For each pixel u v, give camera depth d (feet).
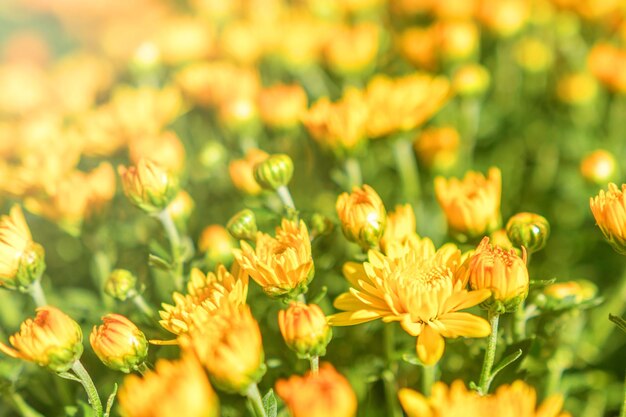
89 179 1.51
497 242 1.35
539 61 2.12
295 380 1.14
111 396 1.25
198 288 1.28
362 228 1.30
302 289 1.25
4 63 2.95
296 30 1.97
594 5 1.96
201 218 1.77
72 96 1.99
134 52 1.96
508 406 1.12
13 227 1.35
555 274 1.67
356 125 1.52
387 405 1.41
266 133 1.81
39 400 1.51
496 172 1.37
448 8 2.00
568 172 1.87
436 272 1.24
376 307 1.23
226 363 1.17
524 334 1.39
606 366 1.57
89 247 1.55
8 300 1.59
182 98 1.83
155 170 1.38
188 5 2.72
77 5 3.08
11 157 1.80
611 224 1.23
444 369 1.39
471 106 1.82
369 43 1.83
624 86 1.78
